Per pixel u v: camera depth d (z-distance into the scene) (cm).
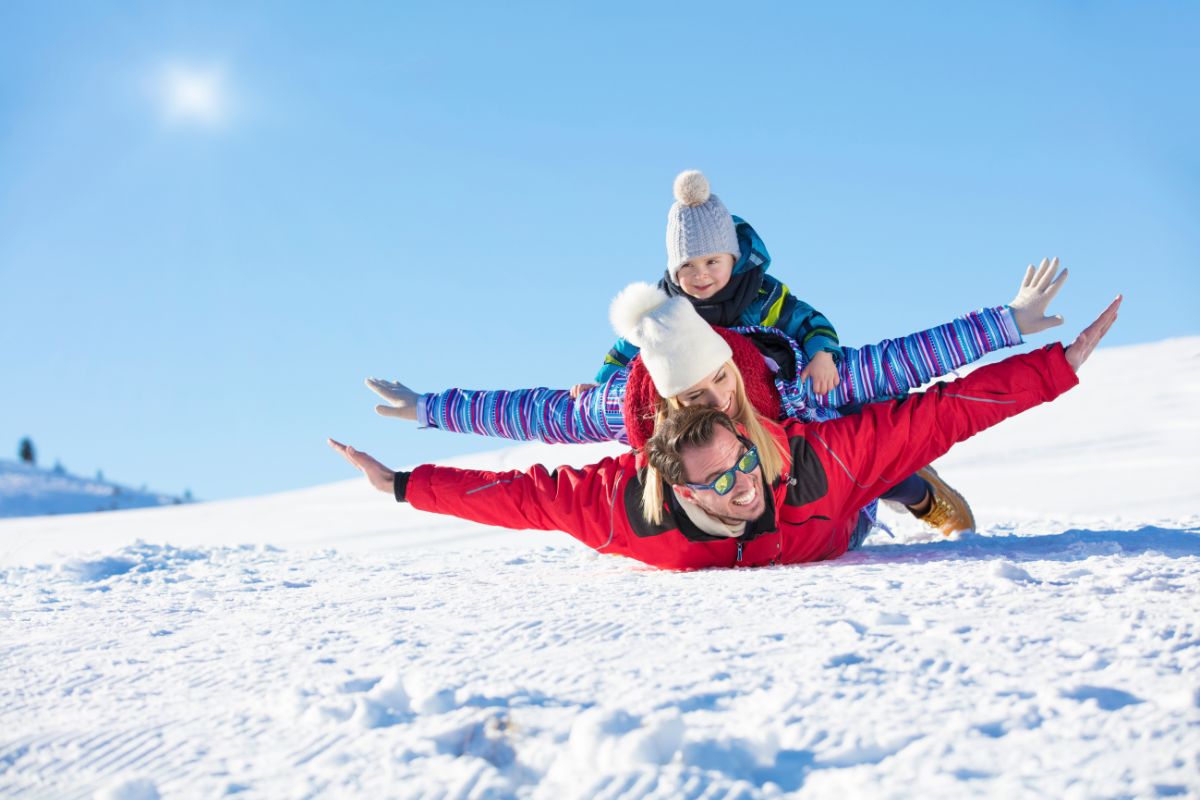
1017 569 296
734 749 170
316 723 196
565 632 256
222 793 169
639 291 372
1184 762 156
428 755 175
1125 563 314
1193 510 729
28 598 423
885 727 176
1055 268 397
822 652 221
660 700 195
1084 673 199
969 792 151
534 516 376
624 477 370
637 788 158
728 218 461
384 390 452
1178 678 192
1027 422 1463
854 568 338
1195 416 1332
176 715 212
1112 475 1006
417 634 269
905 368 397
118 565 536
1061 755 161
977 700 186
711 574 344
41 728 211
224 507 1667
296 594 381
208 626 313
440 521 1120
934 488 461
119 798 170
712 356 361
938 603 263
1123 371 1733
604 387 418
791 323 448
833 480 364
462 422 439
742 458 344
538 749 175
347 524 1210
